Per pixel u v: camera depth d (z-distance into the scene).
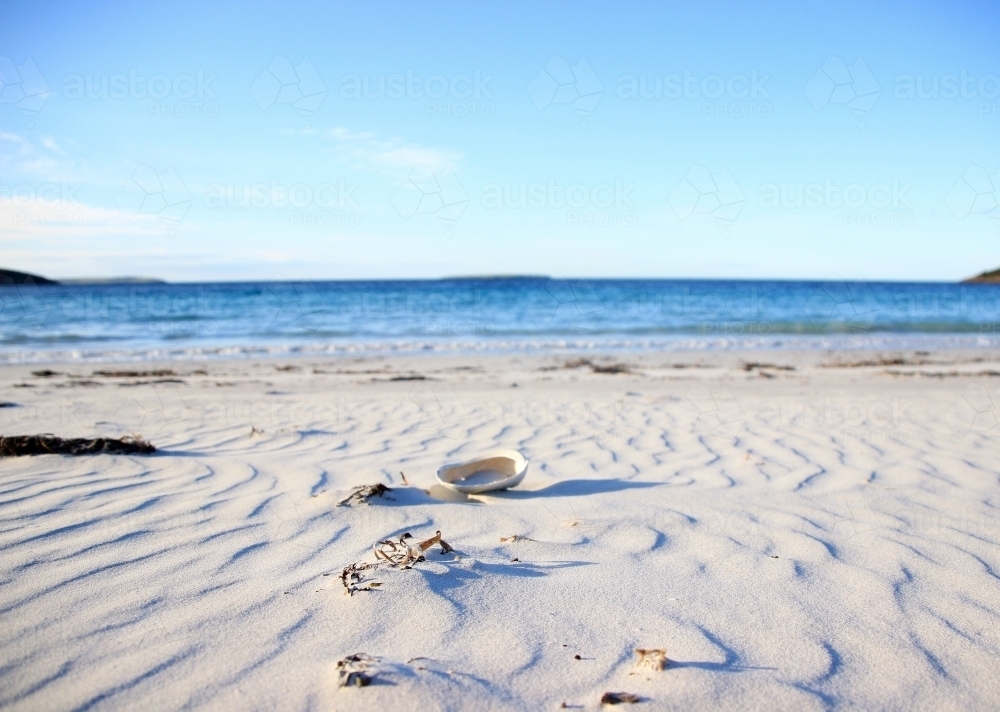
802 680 1.90
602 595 2.40
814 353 12.55
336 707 1.69
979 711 1.79
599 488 3.91
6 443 4.17
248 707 1.69
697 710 1.74
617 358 11.68
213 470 4.02
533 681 1.85
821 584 2.54
